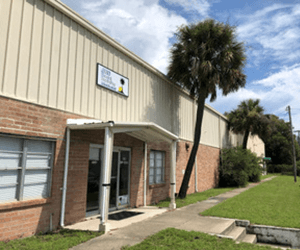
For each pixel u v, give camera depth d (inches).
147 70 468.8
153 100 481.7
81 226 276.1
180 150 579.8
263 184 911.7
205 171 730.8
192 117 670.5
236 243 234.4
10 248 197.8
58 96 278.8
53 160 269.1
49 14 275.1
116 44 374.3
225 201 477.4
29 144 249.3
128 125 292.5
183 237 238.8
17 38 239.3
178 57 551.5
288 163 2101.4
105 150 262.7
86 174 311.6
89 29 327.9
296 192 632.4
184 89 620.4
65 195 278.2
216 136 870.4
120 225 281.4
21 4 245.0
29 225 237.9
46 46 269.0
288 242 283.7
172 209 390.6
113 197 368.2
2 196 223.3
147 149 445.1
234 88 585.9
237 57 543.8
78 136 301.9
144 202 423.5
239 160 829.8
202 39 535.5
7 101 225.6
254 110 1047.6
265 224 303.3
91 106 325.1
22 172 238.8
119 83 381.4
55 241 217.2
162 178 499.2
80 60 313.0
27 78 246.2
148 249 200.8
